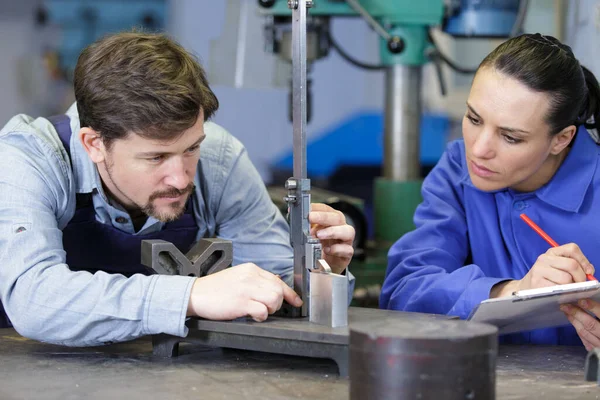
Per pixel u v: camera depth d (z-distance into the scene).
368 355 1.10
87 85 1.53
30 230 1.56
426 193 1.98
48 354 1.57
